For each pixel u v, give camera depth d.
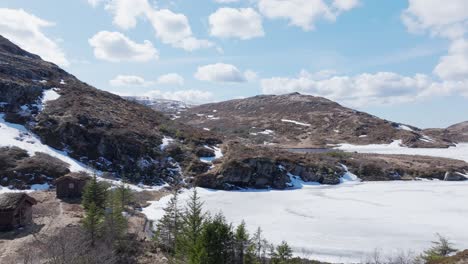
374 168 98.56
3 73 91.94
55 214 45.00
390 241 43.38
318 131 181.62
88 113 84.75
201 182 76.94
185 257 29.56
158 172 77.62
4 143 67.88
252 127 188.00
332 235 45.75
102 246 31.58
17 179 59.28
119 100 110.50
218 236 26.47
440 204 64.50
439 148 153.62
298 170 89.19
